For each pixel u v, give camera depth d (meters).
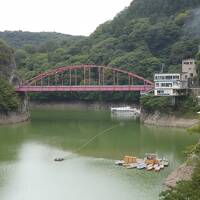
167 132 123.69
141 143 106.50
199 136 113.50
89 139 114.38
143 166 80.44
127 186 69.56
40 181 73.50
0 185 71.38
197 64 159.38
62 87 170.38
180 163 83.19
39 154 94.88
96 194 66.25
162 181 71.50
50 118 170.00
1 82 161.00
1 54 176.25
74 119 164.88
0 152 97.31
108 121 156.50
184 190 40.69
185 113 135.75
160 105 141.88
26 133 126.31
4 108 150.12
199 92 140.12
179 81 142.88
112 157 91.19
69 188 69.50
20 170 80.69
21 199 64.62
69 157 91.75
